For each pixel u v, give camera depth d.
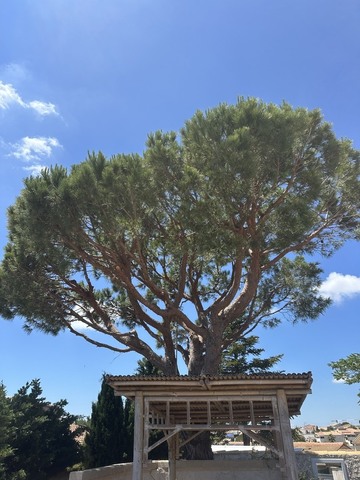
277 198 9.16
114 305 12.77
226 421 10.74
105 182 8.58
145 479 11.44
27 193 9.20
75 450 16.48
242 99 8.91
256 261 9.59
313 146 9.30
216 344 10.04
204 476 9.57
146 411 6.86
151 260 11.72
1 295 10.91
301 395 6.98
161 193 9.02
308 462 14.94
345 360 11.21
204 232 8.68
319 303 13.03
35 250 9.60
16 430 14.73
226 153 8.12
